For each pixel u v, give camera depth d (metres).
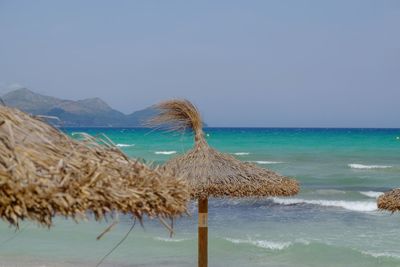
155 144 62.56
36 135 3.71
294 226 18.73
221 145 61.94
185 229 18.34
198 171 8.70
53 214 3.32
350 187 29.23
